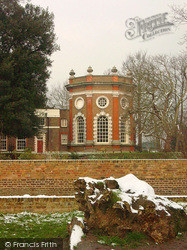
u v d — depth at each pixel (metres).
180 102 27.50
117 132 35.81
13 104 23.67
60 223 9.39
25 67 25.14
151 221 6.77
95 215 7.04
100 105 36.28
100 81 35.91
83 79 37.03
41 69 25.80
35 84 27.22
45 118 41.66
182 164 17.41
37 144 40.56
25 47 26.14
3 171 16.97
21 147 39.72
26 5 26.77
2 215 10.54
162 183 17.22
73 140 37.22
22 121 24.25
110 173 17.11
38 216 10.49
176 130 26.59
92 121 35.94
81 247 6.40
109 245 6.50
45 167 17.05
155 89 28.66
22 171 17.00
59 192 16.94
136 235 6.76
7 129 25.58
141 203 6.84
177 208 7.11
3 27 24.45
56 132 41.84
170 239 6.73
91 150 35.09
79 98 37.22
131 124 36.69
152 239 6.71
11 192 16.86
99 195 7.14
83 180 7.73
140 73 33.12
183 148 20.89
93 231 7.03
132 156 21.28
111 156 22.05
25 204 10.99
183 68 29.14
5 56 24.77
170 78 28.81
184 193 17.25
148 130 30.48
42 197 11.09
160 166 17.28
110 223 6.91
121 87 36.91
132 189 7.52
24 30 25.48
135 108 33.19
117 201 6.83
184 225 7.11
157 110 28.70
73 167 17.09
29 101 25.89
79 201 7.65
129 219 6.85
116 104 36.12
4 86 23.61
